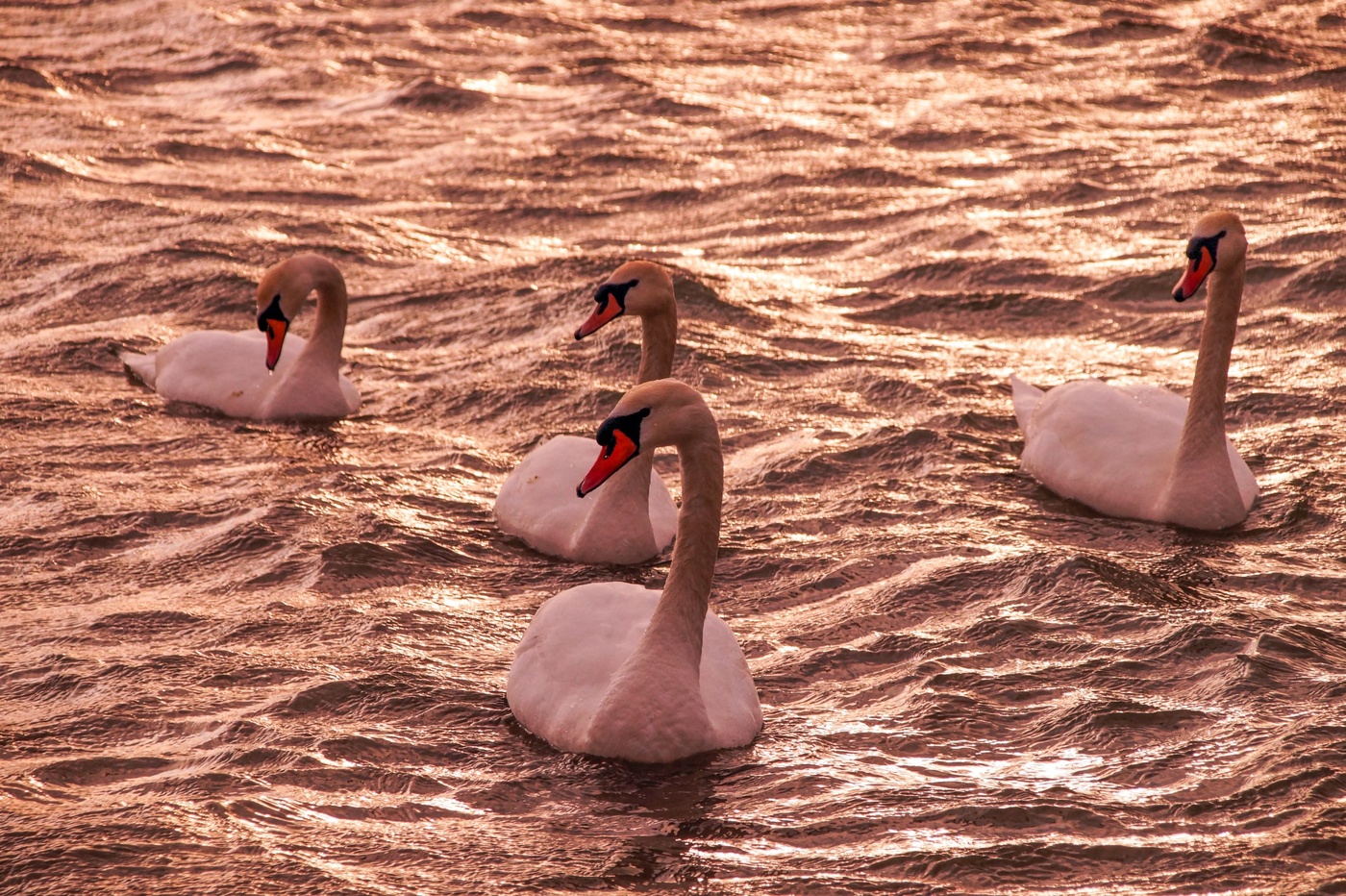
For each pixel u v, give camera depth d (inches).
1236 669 444.8
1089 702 426.3
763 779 389.4
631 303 549.6
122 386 738.8
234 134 1247.5
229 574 524.7
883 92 1396.4
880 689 442.3
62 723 414.0
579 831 365.1
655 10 1780.3
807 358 764.0
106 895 332.2
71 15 1705.2
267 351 695.1
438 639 476.4
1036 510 585.3
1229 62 1464.1
